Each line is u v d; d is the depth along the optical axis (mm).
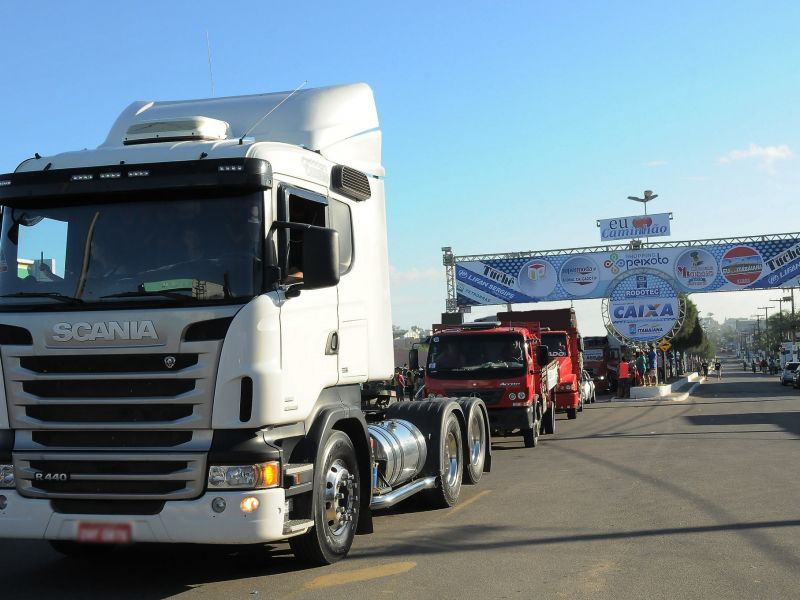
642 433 19750
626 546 7660
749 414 24766
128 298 6098
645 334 38594
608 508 9625
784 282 37719
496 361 17281
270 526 5934
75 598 6395
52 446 6137
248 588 6539
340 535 7227
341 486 7258
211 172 6152
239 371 5945
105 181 6242
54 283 6250
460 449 10648
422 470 9750
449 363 17516
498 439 20031
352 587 6453
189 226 6223
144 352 5996
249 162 6164
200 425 5934
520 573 6797
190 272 6117
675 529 8344
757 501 9766
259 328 6035
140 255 6207
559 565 7031
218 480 5906
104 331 6035
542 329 26078
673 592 6148
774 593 6082
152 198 6305
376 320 8258
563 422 24844
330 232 6285
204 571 7156
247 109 8148
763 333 179750
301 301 6566
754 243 37969
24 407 6156
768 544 7598
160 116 8219
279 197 6426
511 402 17047
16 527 6113
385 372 8414
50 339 6105
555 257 39781
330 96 8281
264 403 5980
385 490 8672
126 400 6012
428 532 8562
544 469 13523
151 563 7531
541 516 9266
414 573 6852
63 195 6320
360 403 7871
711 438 17641
